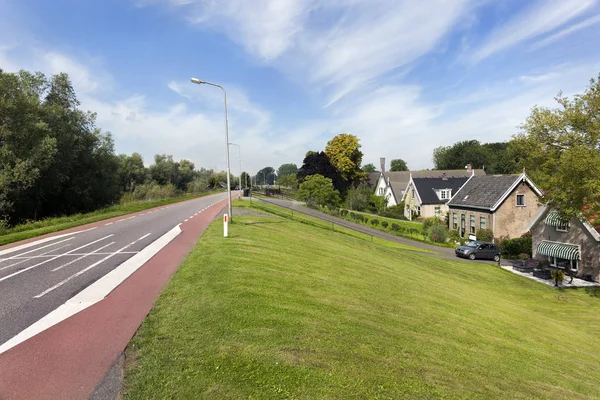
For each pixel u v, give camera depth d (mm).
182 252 12492
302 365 5059
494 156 91000
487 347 8406
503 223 33531
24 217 33844
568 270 23500
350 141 71250
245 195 58031
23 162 27859
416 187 51188
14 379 4430
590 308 17344
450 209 40375
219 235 15562
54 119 34844
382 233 35688
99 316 6461
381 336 6910
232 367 4785
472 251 27656
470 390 5574
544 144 20484
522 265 25750
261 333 5879
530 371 7609
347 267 13266
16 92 30047
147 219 24688
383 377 5199
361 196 58812
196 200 51188
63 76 38438
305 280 9844
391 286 11930
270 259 11594
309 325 6590
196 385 4344
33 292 8000
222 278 8688
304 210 44344
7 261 11773
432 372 5867
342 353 5703
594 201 18297
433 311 10148
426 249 30344
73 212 40281
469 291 16000
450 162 97062
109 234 17516
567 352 10359
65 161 36219
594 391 7570
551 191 19625
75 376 4508
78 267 10453
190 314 6465
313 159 64938
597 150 18641
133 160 74062
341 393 4531
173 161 99188
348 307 8312
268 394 4289
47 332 5789
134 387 4273
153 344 5344
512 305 15734
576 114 18844
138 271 9812
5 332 5812
